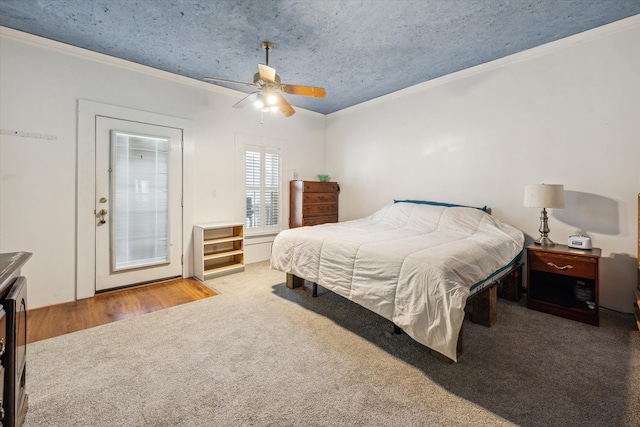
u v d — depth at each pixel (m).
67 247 2.91
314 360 1.90
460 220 3.15
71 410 1.45
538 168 3.01
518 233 2.98
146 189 3.41
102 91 3.07
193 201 3.81
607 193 2.64
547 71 2.92
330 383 1.67
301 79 3.73
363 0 2.18
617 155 2.58
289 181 4.92
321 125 5.35
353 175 4.95
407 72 3.54
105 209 3.13
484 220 3.09
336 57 3.12
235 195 4.24
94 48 2.92
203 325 2.39
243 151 4.31
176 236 3.67
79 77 2.93
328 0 2.18
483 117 3.38
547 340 2.12
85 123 2.97
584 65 2.71
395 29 2.59
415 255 2.00
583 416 1.41
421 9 2.30
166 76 3.50
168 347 2.05
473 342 2.10
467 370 1.78
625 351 1.97
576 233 2.80
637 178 2.50
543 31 2.65
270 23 2.49
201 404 1.50
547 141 2.95
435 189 3.87
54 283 2.85
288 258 2.92
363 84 3.93
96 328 2.33
